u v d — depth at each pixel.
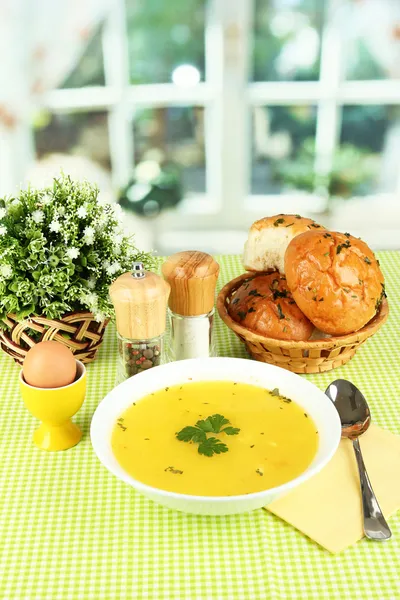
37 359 0.64
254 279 0.81
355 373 0.78
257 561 0.55
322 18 1.87
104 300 0.75
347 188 2.12
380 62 1.92
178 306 0.75
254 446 0.62
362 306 0.73
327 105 1.98
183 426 0.64
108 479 0.64
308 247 0.74
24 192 0.77
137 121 2.01
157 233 2.14
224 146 2.03
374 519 0.57
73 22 1.88
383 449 0.65
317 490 0.61
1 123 1.98
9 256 0.72
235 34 1.88
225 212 2.13
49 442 0.67
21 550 0.57
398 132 2.03
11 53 1.90
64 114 2.00
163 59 1.92
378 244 2.17
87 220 0.75
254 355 0.79
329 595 0.53
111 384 0.77
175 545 0.57
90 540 0.57
